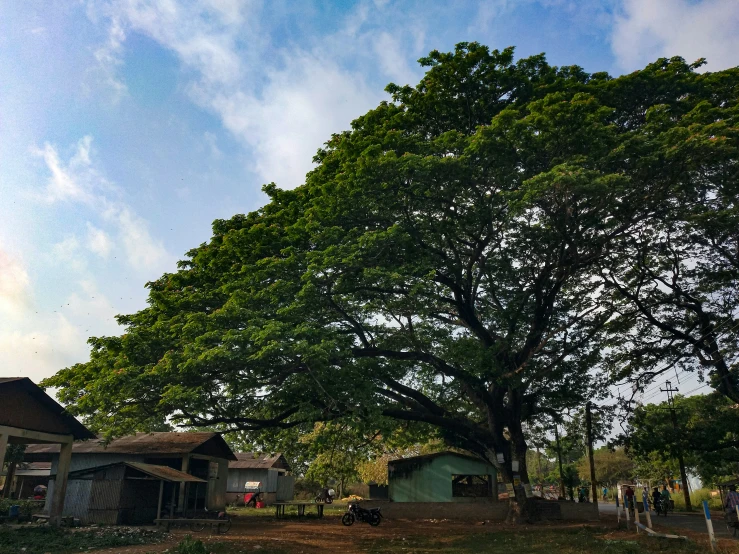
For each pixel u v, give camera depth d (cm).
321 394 1772
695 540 1658
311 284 1661
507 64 2119
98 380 1683
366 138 1961
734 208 1898
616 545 1566
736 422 2600
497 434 2431
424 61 2164
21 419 1806
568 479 3381
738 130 1564
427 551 1650
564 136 1711
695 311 2553
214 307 1980
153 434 3078
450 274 2166
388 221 1941
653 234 2222
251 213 2233
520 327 2388
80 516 2289
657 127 1770
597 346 2492
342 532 2183
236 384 1806
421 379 2777
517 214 1703
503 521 2606
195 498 2748
